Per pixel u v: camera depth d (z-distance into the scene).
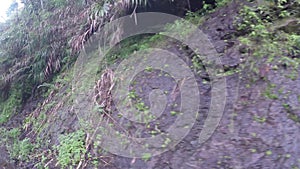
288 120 2.32
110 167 2.84
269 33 3.00
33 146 4.10
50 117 4.29
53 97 4.71
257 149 2.25
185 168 2.42
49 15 5.43
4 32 6.52
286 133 2.25
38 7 5.91
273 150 2.20
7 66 5.92
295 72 2.60
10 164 4.18
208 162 2.37
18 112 5.52
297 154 2.12
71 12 5.13
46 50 5.23
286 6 3.23
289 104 2.41
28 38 5.54
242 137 2.38
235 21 3.29
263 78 2.67
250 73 2.77
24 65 5.55
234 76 2.85
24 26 5.89
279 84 2.56
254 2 3.35
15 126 5.11
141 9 4.00
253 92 2.63
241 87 2.73
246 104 2.58
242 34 3.19
